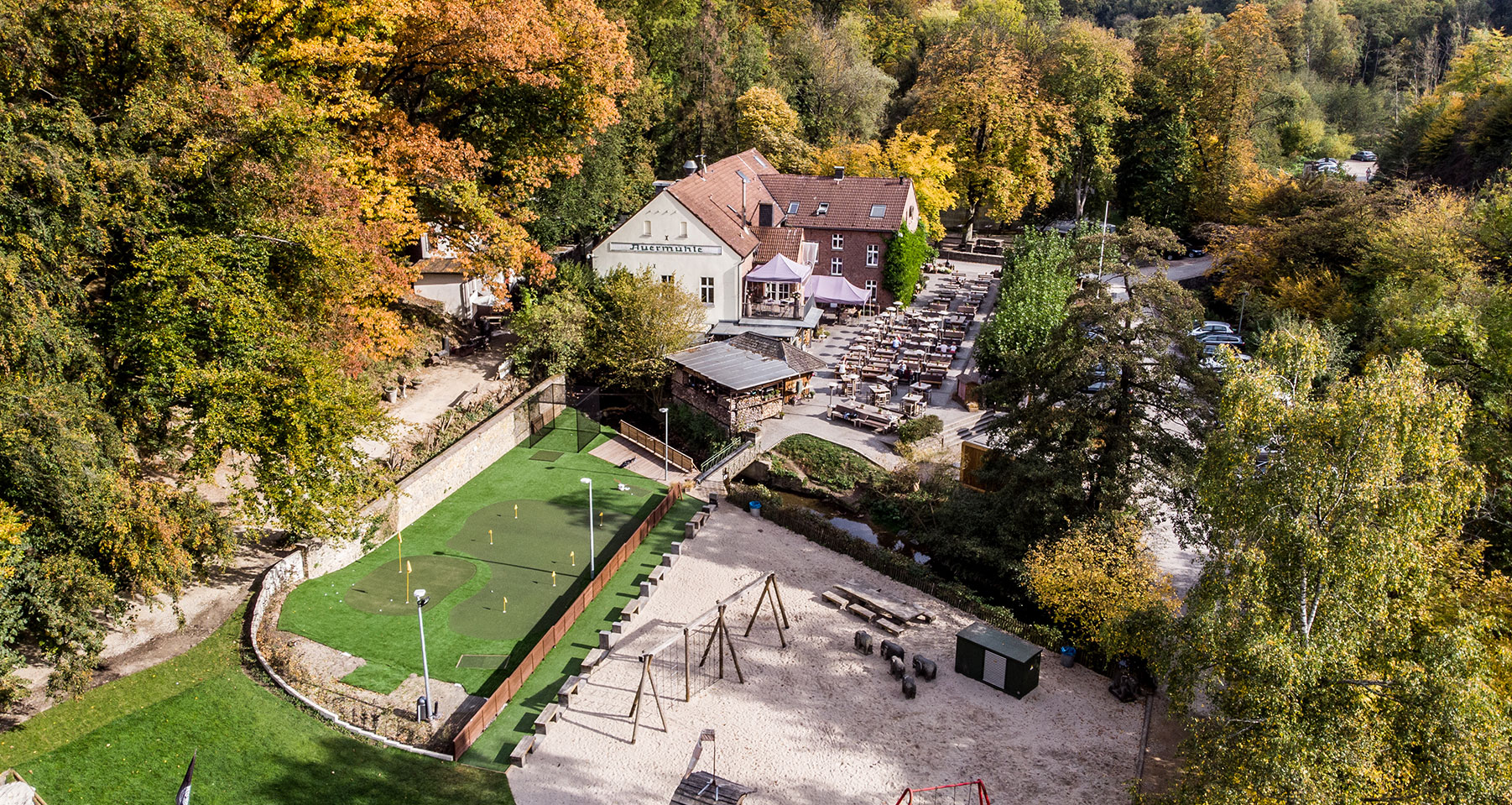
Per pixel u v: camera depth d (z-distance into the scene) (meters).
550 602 32.09
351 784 23.09
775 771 24.23
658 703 25.03
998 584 33.91
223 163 27.33
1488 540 26.97
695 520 37.31
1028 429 32.09
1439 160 76.25
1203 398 29.39
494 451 43.06
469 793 23.30
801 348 56.75
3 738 22.14
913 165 72.88
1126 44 93.62
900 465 41.28
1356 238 54.25
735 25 90.00
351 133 37.75
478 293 52.44
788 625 30.44
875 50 109.75
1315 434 18.53
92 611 26.47
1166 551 35.34
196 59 26.12
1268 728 16.97
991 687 27.95
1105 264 30.55
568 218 57.31
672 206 54.75
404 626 30.00
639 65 71.88
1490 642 19.97
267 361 27.11
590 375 50.19
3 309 20.83
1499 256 45.09
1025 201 79.94
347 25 35.59
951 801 23.25
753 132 77.75
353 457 31.08
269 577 29.97
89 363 23.52
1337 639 17.59
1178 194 86.31
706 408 46.03
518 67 39.12
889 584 33.81
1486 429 28.88
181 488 26.61
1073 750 25.17
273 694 25.38
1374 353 42.28
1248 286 59.91
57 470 21.05
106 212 23.55
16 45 22.45
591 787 23.66
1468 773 15.62
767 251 60.03
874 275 65.12
